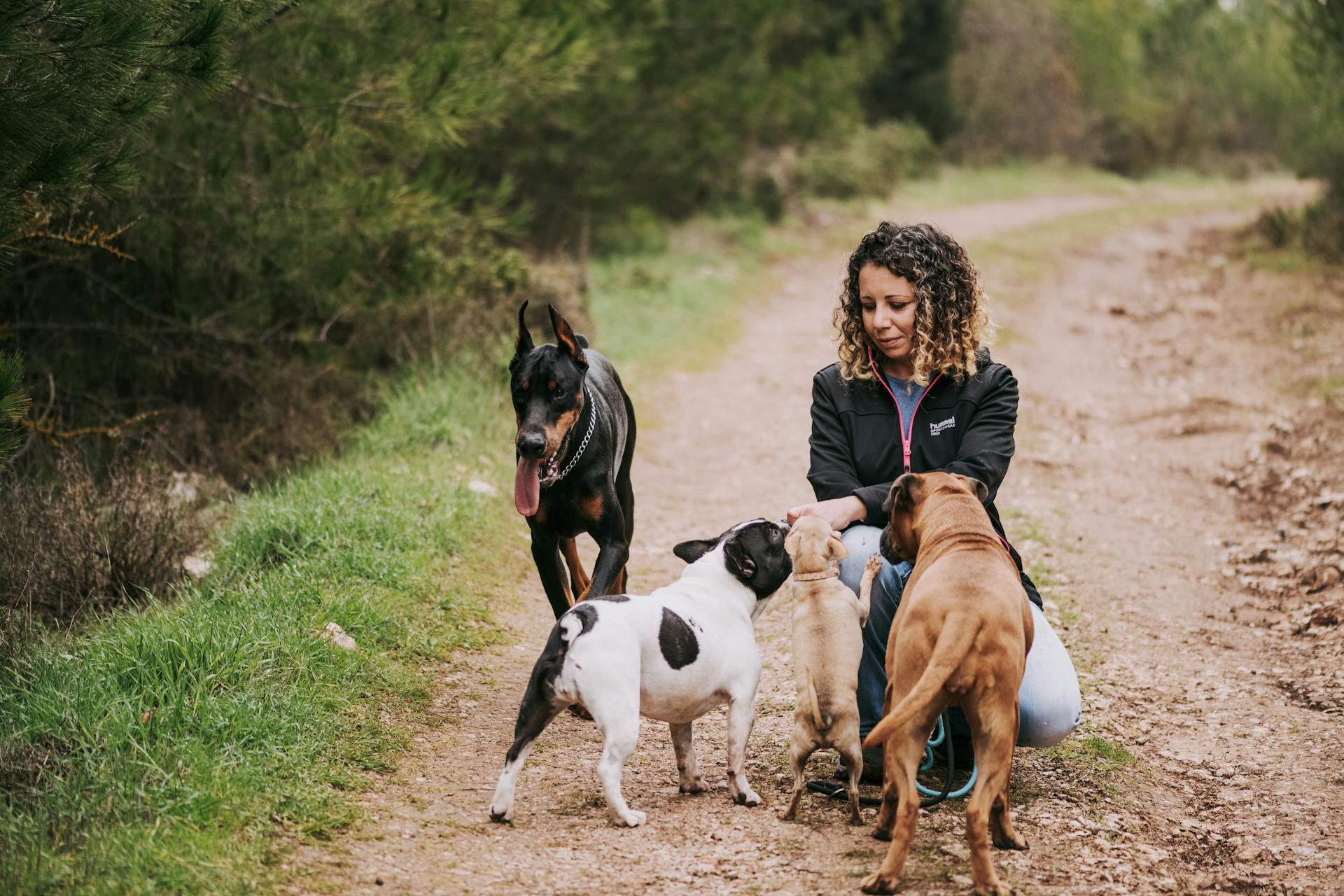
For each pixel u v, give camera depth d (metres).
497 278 11.68
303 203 8.70
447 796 4.07
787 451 10.13
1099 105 39.62
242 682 4.44
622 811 3.79
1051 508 8.55
